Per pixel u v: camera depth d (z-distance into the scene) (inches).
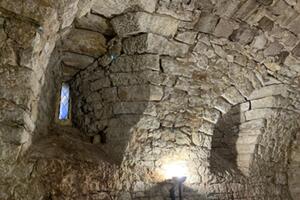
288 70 156.3
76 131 137.9
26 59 79.2
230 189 156.9
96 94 136.8
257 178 180.2
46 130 116.6
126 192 122.6
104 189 115.0
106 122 133.8
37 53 83.1
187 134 144.6
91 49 129.0
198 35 128.7
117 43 127.0
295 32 134.0
